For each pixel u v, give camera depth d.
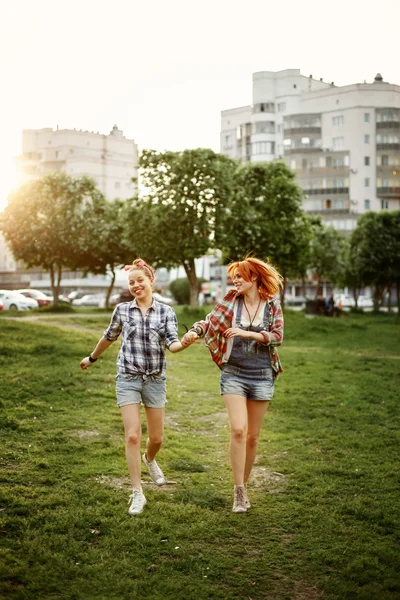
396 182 94.31
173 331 5.71
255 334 5.55
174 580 4.29
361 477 6.55
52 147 109.00
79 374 11.59
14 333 17.31
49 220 38.75
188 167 28.25
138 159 29.11
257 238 32.62
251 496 5.96
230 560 4.61
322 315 43.31
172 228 28.92
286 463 7.01
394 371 14.12
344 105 93.75
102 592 4.12
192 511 5.46
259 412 5.74
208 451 7.49
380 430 8.55
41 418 8.55
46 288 98.62
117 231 39.12
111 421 8.53
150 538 4.89
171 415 9.31
